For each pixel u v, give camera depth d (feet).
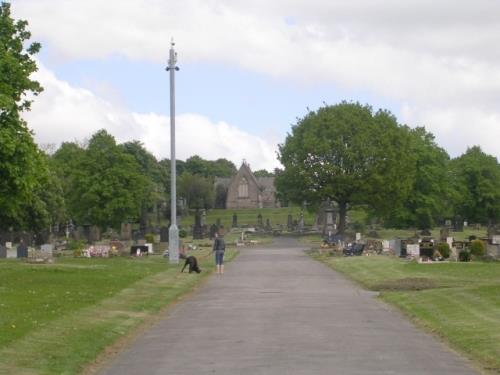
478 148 375.25
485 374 42.09
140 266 137.28
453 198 328.70
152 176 440.86
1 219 222.89
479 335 54.90
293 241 298.97
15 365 43.70
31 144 100.78
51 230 266.77
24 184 98.48
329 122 285.23
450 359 46.68
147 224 374.22
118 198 246.06
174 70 148.97
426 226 315.78
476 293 80.89
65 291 87.15
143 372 43.29
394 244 176.45
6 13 107.34
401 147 283.38
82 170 246.88
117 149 247.50
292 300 82.99
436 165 308.60
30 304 72.64
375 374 41.32
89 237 273.75
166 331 60.18
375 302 81.10
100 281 101.96
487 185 366.02
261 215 478.18
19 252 176.86
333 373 41.52
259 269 138.21
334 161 284.20
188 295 91.30
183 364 45.37
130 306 75.61
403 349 50.11
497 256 153.07
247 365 44.29
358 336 55.93
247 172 581.12
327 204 343.46
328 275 123.65
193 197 482.28
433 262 141.08
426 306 73.82
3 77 101.35
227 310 73.87
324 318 66.85
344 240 247.91
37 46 109.70
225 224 447.83
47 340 52.13
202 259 169.68
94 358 47.98
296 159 288.51
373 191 281.13
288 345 51.55
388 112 296.51
